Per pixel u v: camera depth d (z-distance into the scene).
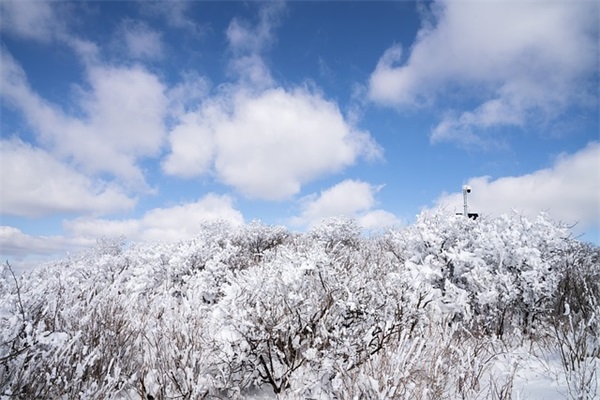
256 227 11.96
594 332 4.11
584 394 3.15
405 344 3.67
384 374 3.07
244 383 3.73
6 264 4.17
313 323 4.05
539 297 5.04
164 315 4.52
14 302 3.62
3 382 2.98
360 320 4.14
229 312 3.89
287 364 3.77
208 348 3.73
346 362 3.76
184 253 7.86
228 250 8.30
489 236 5.57
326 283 4.35
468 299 4.87
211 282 6.58
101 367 3.55
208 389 3.50
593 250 8.10
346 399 3.10
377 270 6.07
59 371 3.17
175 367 3.53
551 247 5.65
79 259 10.68
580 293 5.24
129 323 4.19
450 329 4.39
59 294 4.15
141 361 3.81
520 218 5.91
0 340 3.16
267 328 3.73
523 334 4.79
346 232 11.66
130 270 8.08
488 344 4.34
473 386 3.47
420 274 4.54
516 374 3.84
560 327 4.43
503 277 4.97
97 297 4.31
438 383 3.28
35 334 3.25
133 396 3.52
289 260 4.96
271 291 4.14
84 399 3.03
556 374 3.63
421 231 5.96
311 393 3.48
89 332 3.80
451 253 5.48
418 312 4.10
